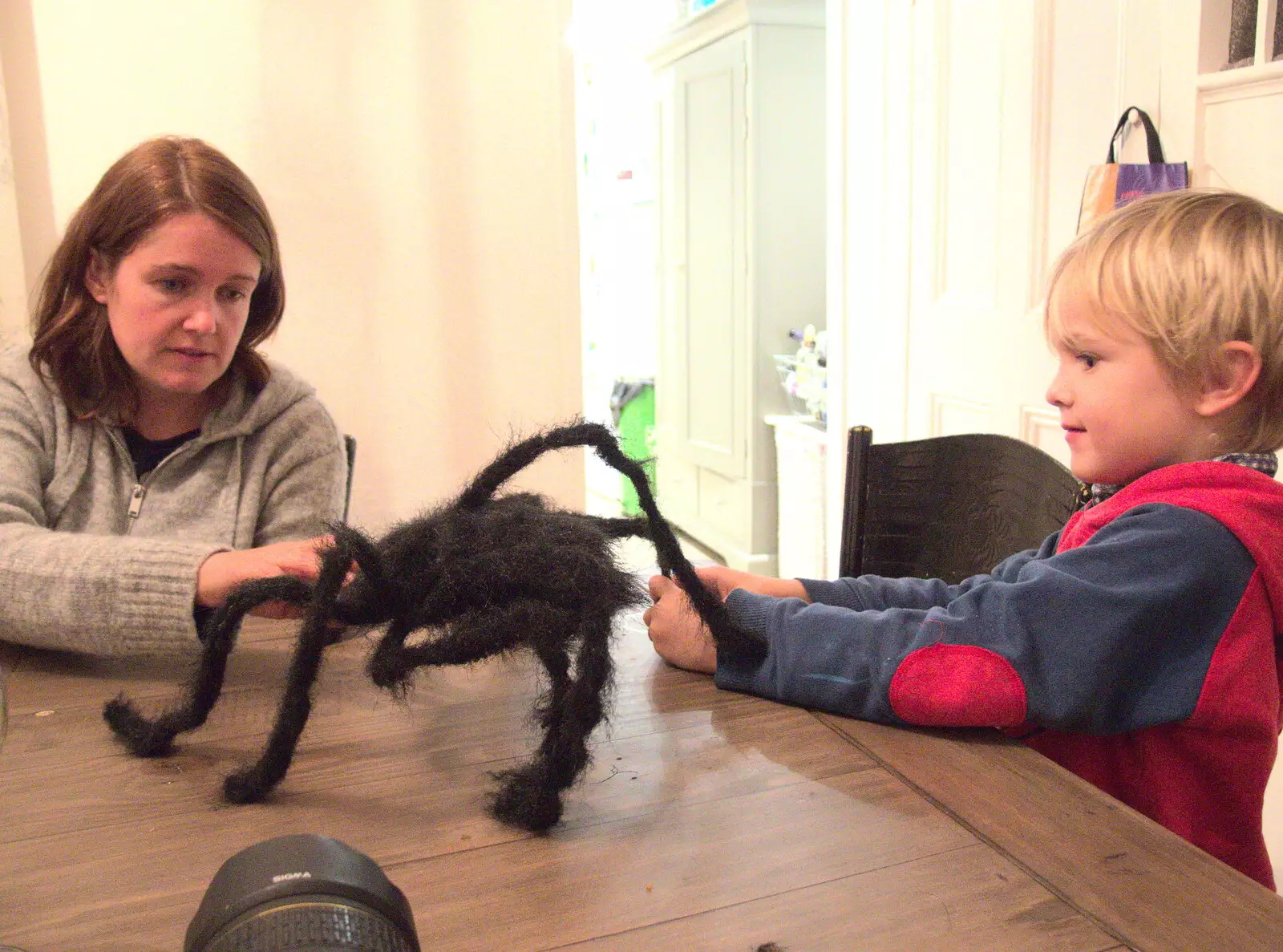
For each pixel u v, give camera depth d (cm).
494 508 64
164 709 71
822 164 308
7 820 56
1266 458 73
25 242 152
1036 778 59
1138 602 65
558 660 54
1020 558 86
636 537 78
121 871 50
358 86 163
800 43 299
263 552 78
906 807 56
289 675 57
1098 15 157
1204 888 48
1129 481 77
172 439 111
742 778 60
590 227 429
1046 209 170
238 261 97
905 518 107
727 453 331
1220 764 69
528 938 45
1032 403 175
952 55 191
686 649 77
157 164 96
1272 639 67
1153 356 71
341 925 34
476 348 176
